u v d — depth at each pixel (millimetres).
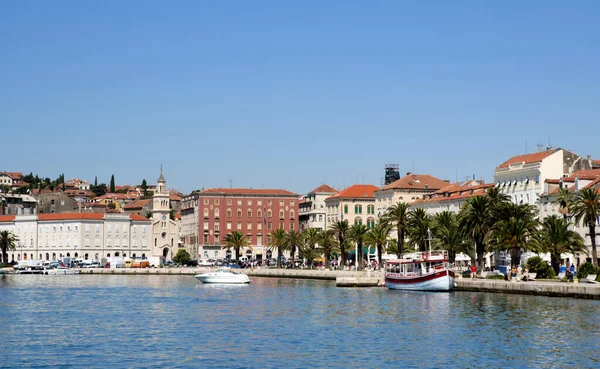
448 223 182875
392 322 106812
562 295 130250
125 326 106875
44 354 84188
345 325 104875
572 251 153125
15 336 97312
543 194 199250
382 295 152125
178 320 113625
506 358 80125
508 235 149625
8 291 178375
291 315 118188
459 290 154375
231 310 127625
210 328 104000
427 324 104000
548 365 77000
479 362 78500
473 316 110375
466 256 191500
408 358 80562
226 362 79312
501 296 138500
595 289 124438
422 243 191250
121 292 174750
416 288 158375
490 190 164125
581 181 186125
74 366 77750
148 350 86375
